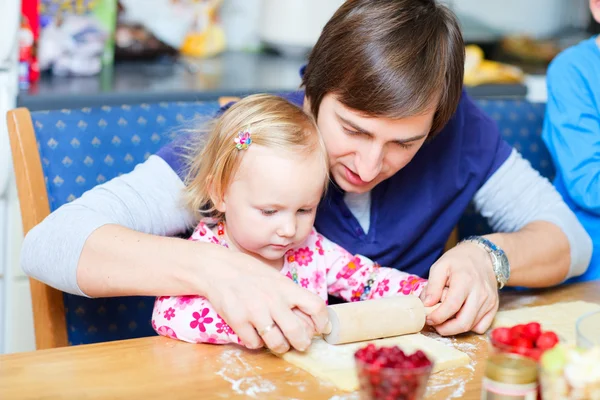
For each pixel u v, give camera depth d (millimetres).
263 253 1247
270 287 1056
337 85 1142
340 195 1384
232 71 2424
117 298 1454
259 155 1184
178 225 1306
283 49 2703
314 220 1370
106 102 1987
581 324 903
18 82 2016
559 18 2869
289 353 1041
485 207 1526
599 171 1664
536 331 884
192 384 955
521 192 1486
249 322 1038
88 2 2238
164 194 1278
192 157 1298
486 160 1480
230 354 1056
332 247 1391
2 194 1897
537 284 1346
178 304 1120
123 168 1484
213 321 1086
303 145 1191
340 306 1101
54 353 1030
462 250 1250
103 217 1181
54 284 1169
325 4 2631
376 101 1103
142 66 2447
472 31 2756
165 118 1535
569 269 1398
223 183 1225
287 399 923
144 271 1105
